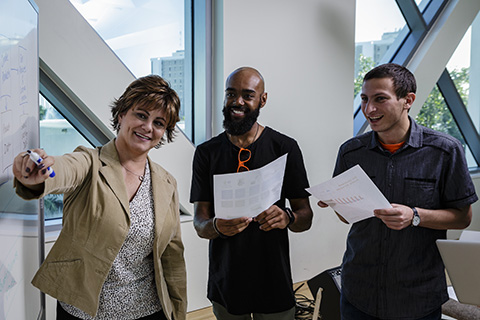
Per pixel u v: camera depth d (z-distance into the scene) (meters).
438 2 4.13
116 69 2.51
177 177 2.80
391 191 1.53
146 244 1.32
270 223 1.58
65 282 1.21
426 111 4.45
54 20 2.29
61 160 1.09
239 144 1.71
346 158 1.66
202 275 2.95
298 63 3.19
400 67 1.49
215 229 1.60
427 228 1.49
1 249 0.97
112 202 1.22
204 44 2.90
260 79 1.66
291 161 1.71
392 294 1.51
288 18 3.10
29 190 0.96
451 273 1.25
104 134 2.65
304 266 3.39
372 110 1.46
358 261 1.58
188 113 3.09
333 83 3.40
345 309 1.64
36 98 1.40
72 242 1.21
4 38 0.99
